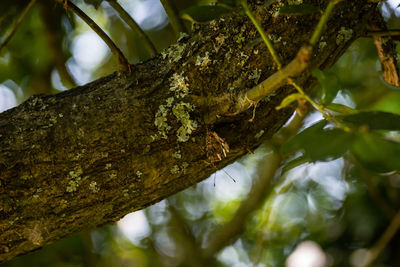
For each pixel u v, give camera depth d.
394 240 2.07
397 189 2.11
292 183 2.13
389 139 1.17
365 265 1.57
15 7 1.57
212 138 1.33
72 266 2.13
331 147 1.17
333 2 1.19
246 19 1.33
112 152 1.32
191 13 1.23
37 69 2.06
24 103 1.34
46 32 1.79
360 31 1.36
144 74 1.34
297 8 1.23
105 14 2.13
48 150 1.32
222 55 1.33
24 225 1.32
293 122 2.01
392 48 1.40
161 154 1.33
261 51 1.33
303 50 1.19
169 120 1.33
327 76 1.21
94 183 1.32
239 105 1.32
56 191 1.32
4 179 1.31
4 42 1.43
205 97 1.33
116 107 1.33
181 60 1.34
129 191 1.33
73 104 1.33
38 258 2.03
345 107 1.21
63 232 1.34
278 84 1.26
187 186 1.36
